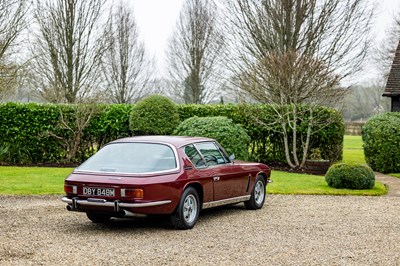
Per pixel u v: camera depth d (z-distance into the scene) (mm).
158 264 6902
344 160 25219
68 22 30641
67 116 21453
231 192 10656
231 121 18984
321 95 20141
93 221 9812
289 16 26188
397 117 21516
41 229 9117
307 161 19141
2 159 21203
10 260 7000
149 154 9375
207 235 8797
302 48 26609
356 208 11922
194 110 21906
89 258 7148
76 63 31109
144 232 9000
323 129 20750
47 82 30609
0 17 20766
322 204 12453
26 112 21391
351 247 8078
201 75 44188
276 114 20969
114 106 21734
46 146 21594
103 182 8703
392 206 12273
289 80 19969
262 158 21656
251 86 21844
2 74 20078
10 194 12969
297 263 7059
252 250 7754
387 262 7207
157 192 8695
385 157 20609
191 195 9422
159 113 20516
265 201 12820
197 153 9977
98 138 21891
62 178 16109
